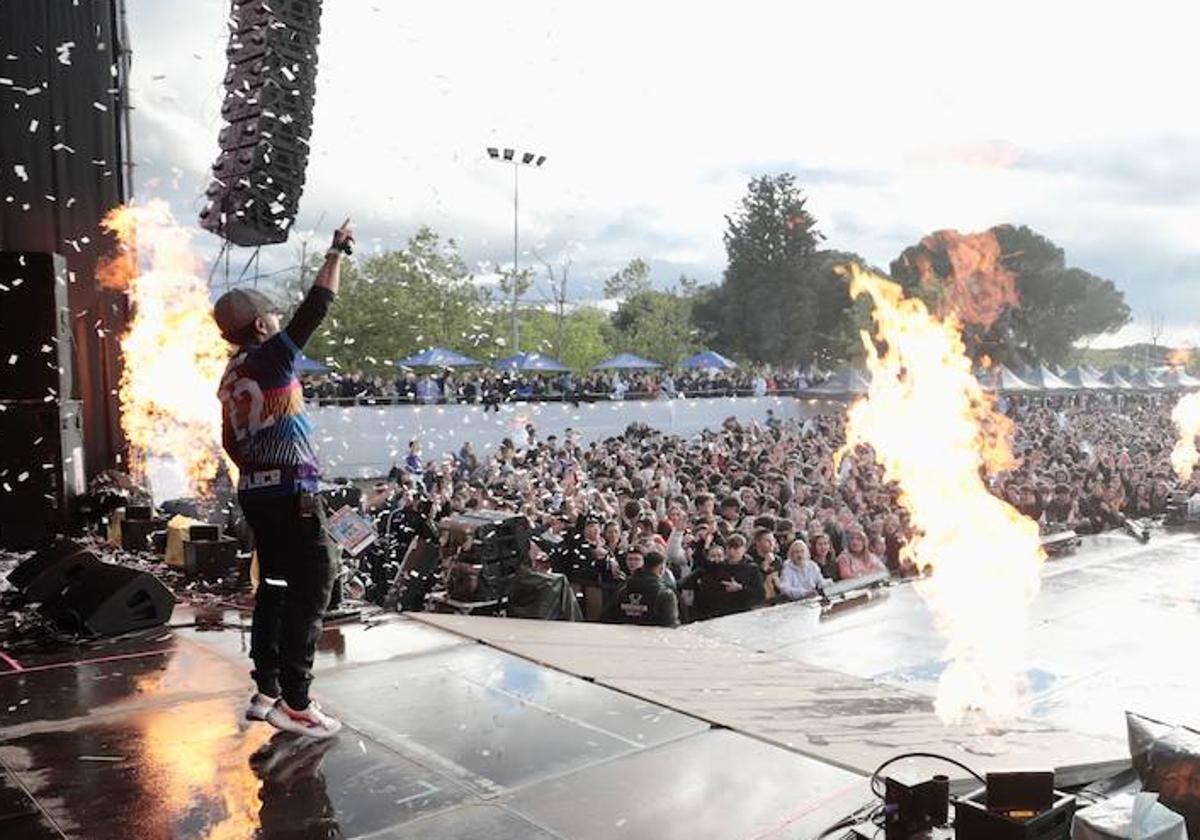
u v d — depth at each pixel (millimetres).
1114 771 3881
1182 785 3322
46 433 9641
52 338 9625
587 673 4770
